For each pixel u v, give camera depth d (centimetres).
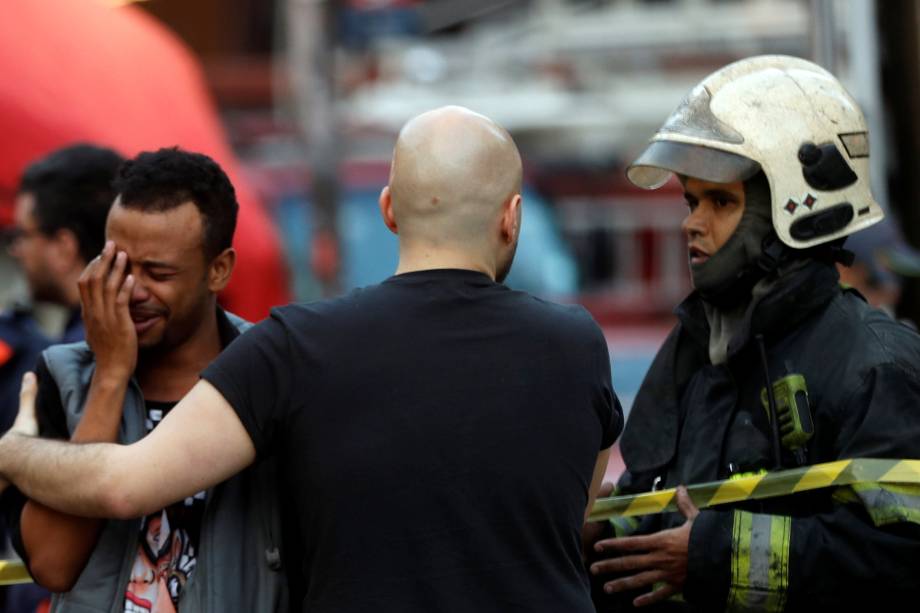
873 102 2283
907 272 1761
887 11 2412
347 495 896
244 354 921
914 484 995
